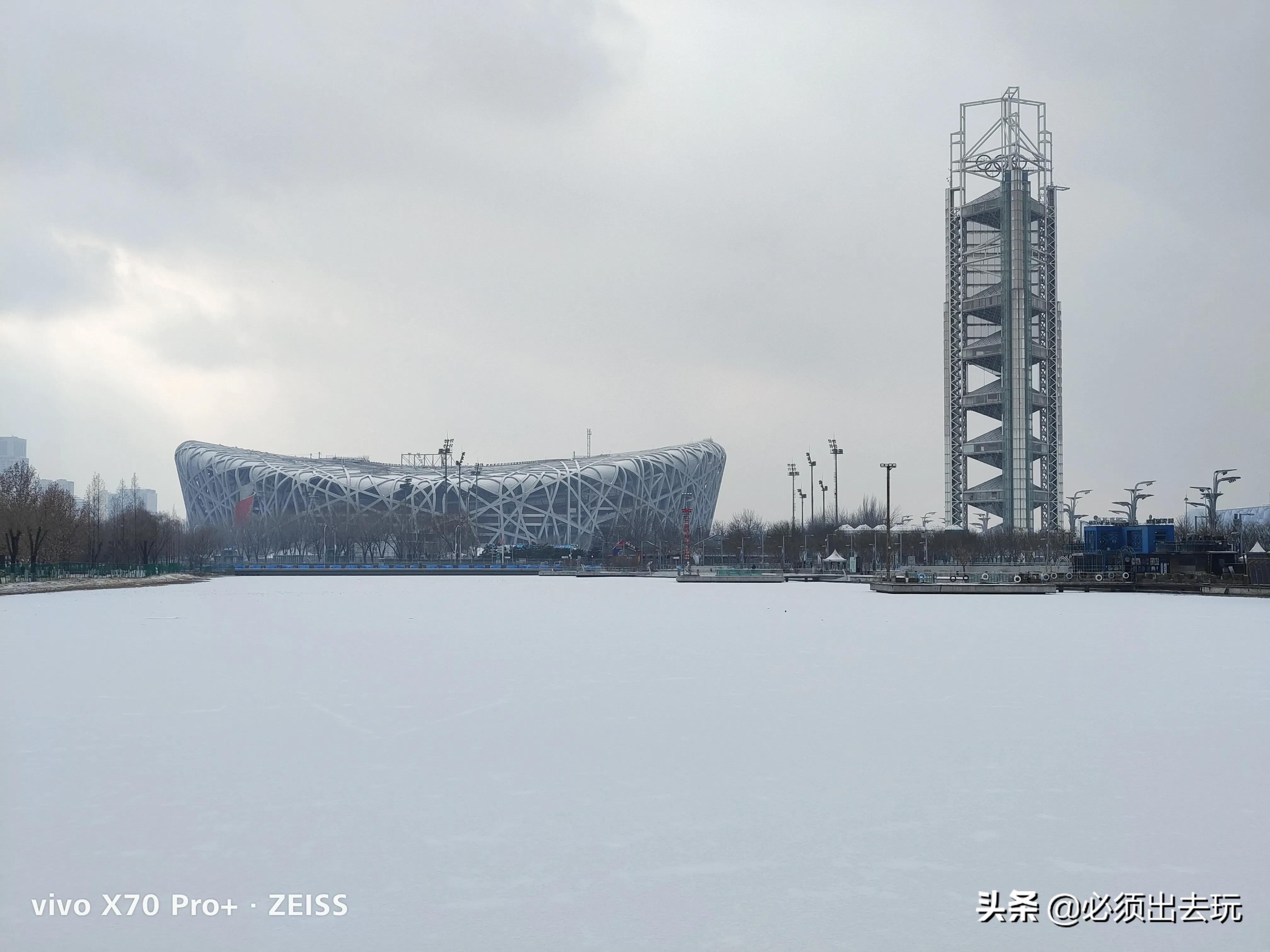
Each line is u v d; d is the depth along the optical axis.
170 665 45.59
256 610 85.69
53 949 15.78
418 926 16.59
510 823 21.47
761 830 21.08
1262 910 17.27
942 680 41.22
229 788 24.05
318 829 21.08
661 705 35.03
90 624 68.75
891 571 151.00
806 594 119.31
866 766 26.14
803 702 35.66
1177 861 19.41
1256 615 79.19
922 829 21.17
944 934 16.39
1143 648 53.09
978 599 106.94
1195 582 121.38
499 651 52.09
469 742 28.88
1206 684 39.81
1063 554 193.75
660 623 71.06
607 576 197.38
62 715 32.81
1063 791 23.81
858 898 17.73
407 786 24.23
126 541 165.12
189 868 19.00
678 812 22.23
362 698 36.28
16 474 154.25
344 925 16.67
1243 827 21.27
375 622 72.44
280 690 38.03
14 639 58.09
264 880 18.42
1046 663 46.66
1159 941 16.12
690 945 15.99
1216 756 27.17
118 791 23.72
